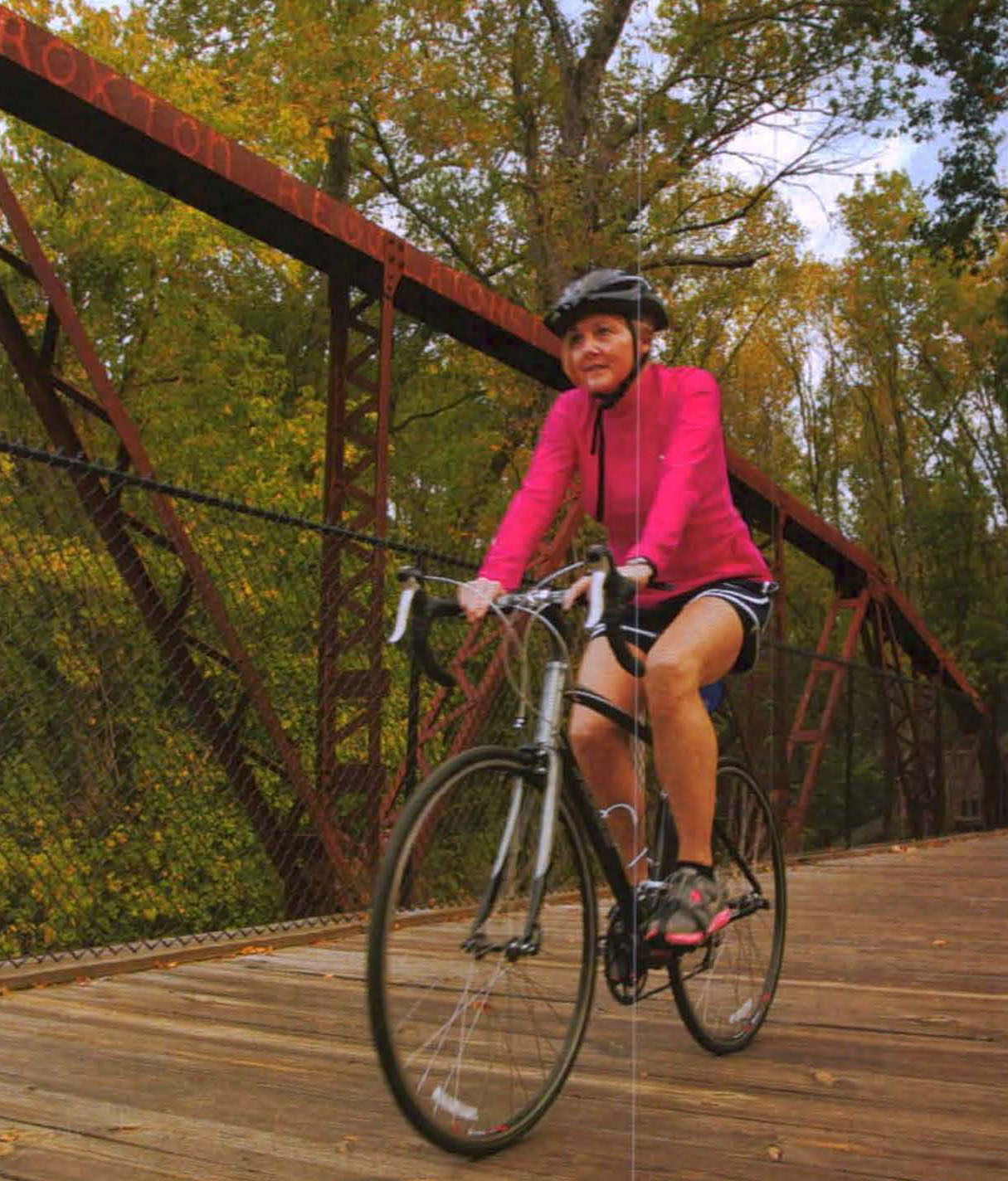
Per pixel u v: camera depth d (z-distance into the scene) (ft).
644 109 62.08
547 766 7.34
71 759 21.08
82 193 53.88
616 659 7.95
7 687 20.45
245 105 56.49
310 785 19.16
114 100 19.90
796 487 114.21
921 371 114.01
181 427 56.49
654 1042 9.78
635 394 8.05
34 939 21.48
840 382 114.01
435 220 73.67
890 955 14.70
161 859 21.61
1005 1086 8.50
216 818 21.70
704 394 8.09
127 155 21.07
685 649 7.84
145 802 21.42
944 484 113.50
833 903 20.74
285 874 19.57
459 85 63.05
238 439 57.98
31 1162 6.75
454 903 6.84
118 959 13.12
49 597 20.35
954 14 61.67
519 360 30.91
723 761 9.41
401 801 19.26
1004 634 110.73
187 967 13.46
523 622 8.30
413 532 71.92
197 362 59.67
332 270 25.03
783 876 10.34
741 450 94.43
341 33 61.62
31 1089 8.25
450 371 72.95
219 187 22.06
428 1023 6.61
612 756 8.04
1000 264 103.35
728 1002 9.50
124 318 59.52
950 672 69.67
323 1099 8.01
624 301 7.91
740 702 30.27
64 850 21.08
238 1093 8.16
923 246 73.15
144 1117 7.60
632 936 7.83
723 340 80.43
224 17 63.05
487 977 7.00
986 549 114.62
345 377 25.36
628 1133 7.36
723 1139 7.27
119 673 21.18
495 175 66.33
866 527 116.26
